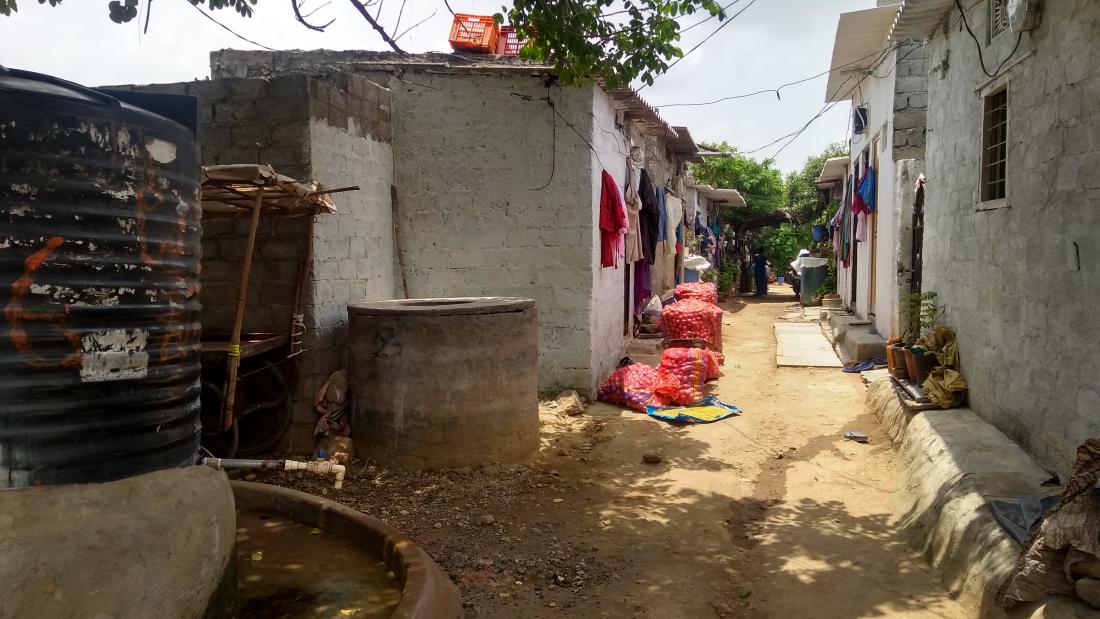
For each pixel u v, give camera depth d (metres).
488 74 8.24
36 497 2.20
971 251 6.46
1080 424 4.33
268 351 6.34
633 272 12.44
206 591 2.55
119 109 2.38
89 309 2.33
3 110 2.17
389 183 8.22
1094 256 4.17
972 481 4.66
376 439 6.18
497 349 6.26
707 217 24.50
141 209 2.45
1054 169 4.70
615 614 3.90
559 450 6.82
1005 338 5.59
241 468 5.95
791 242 29.83
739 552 4.72
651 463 6.52
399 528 5.03
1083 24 4.30
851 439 7.21
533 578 4.31
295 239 6.34
